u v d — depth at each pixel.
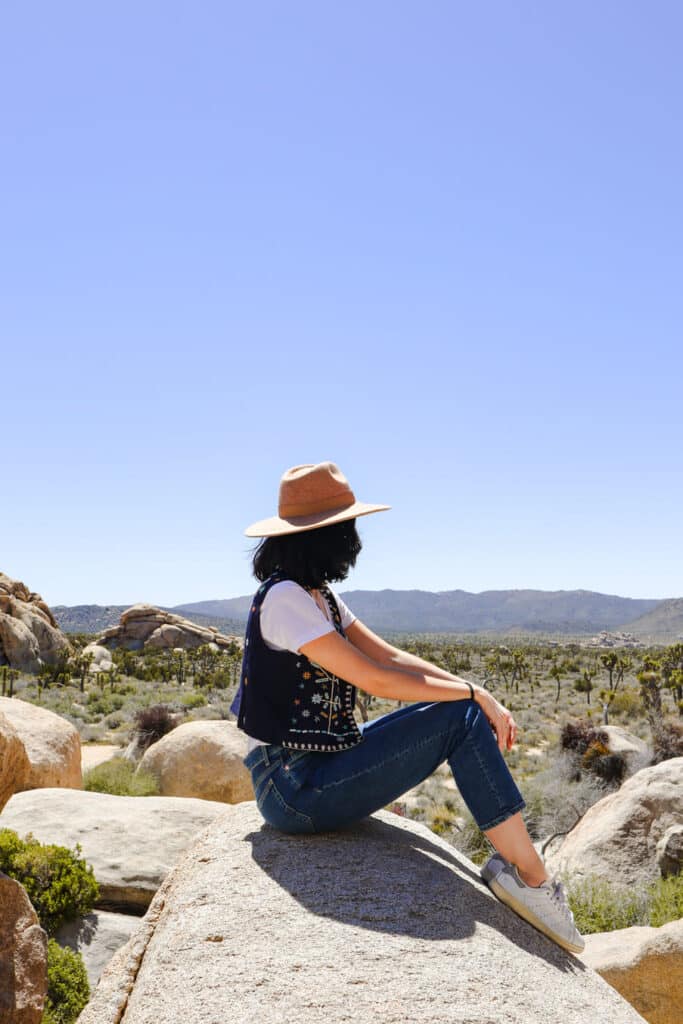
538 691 69.81
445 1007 2.42
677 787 10.89
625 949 6.66
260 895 3.03
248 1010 2.40
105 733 37.50
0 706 13.26
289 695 3.25
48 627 65.62
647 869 10.02
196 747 16.06
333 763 3.28
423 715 3.25
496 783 3.20
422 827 3.91
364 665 3.13
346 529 3.40
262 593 3.33
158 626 90.00
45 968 4.26
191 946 2.79
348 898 2.99
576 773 21.92
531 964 2.81
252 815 3.84
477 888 3.26
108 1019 2.78
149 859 8.67
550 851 12.98
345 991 2.46
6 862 7.81
